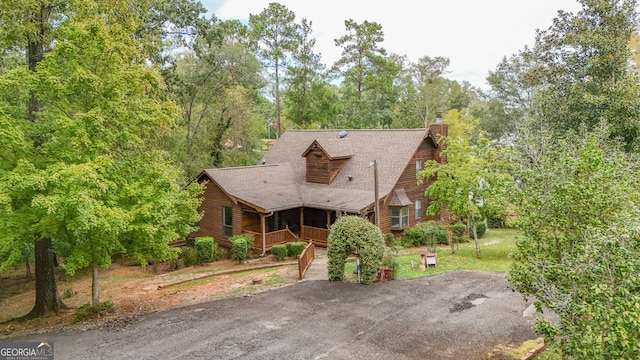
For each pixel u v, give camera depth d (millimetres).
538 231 8273
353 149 27469
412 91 57969
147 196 12758
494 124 51688
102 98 12352
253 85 36812
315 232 23844
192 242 24578
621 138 19859
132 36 18500
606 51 22469
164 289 16422
